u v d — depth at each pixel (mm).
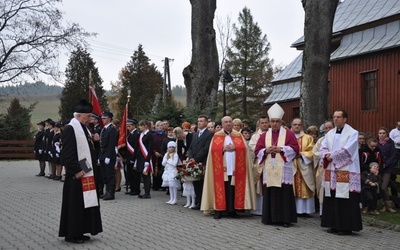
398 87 23312
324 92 14648
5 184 16969
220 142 10883
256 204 11016
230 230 9359
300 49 31672
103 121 13414
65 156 7938
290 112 34031
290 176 9930
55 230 9055
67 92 60156
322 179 9828
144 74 64750
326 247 8086
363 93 25672
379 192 11625
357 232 9430
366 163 11227
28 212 11086
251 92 54250
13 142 30359
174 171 12523
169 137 14523
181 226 9680
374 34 25859
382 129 11875
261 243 8258
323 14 14625
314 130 12062
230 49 54750
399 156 11930
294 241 8484
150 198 13578
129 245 7945
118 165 14812
